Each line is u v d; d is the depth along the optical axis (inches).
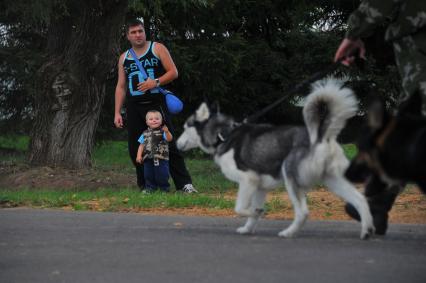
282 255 244.4
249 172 287.9
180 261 237.1
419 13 245.1
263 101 1060.5
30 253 255.8
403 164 165.5
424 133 160.2
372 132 169.8
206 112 307.7
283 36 1140.5
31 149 599.8
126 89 484.1
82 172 565.3
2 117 944.9
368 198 269.0
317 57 1055.6
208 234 297.4
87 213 377.7
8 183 540.1
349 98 262.1
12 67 868.6
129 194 462.6
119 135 995.3
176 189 497.0
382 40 274.5
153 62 472.4
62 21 587.8
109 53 586.9
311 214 385.7
